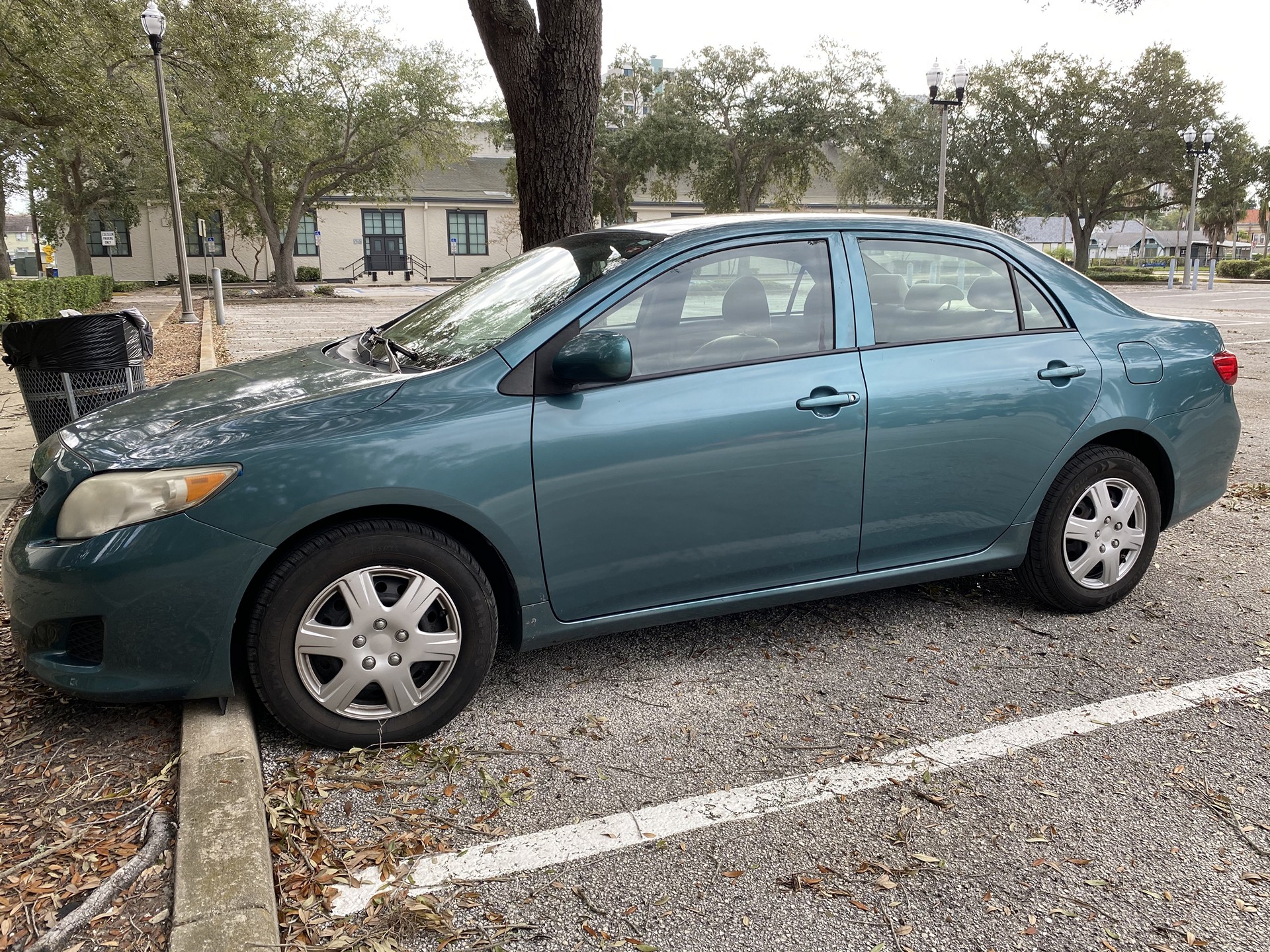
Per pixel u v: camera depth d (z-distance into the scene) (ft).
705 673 11.32
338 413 9.20
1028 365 11.85
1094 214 141.49
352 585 9.07
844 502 11.05
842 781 9.03
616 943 6.89
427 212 154.30
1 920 6.88
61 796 8.46
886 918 7.16
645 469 9.97
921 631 12.51
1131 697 10.68
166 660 8.80
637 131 119.34
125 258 141.90
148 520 8.55
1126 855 7.91
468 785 8.91
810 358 10.81
